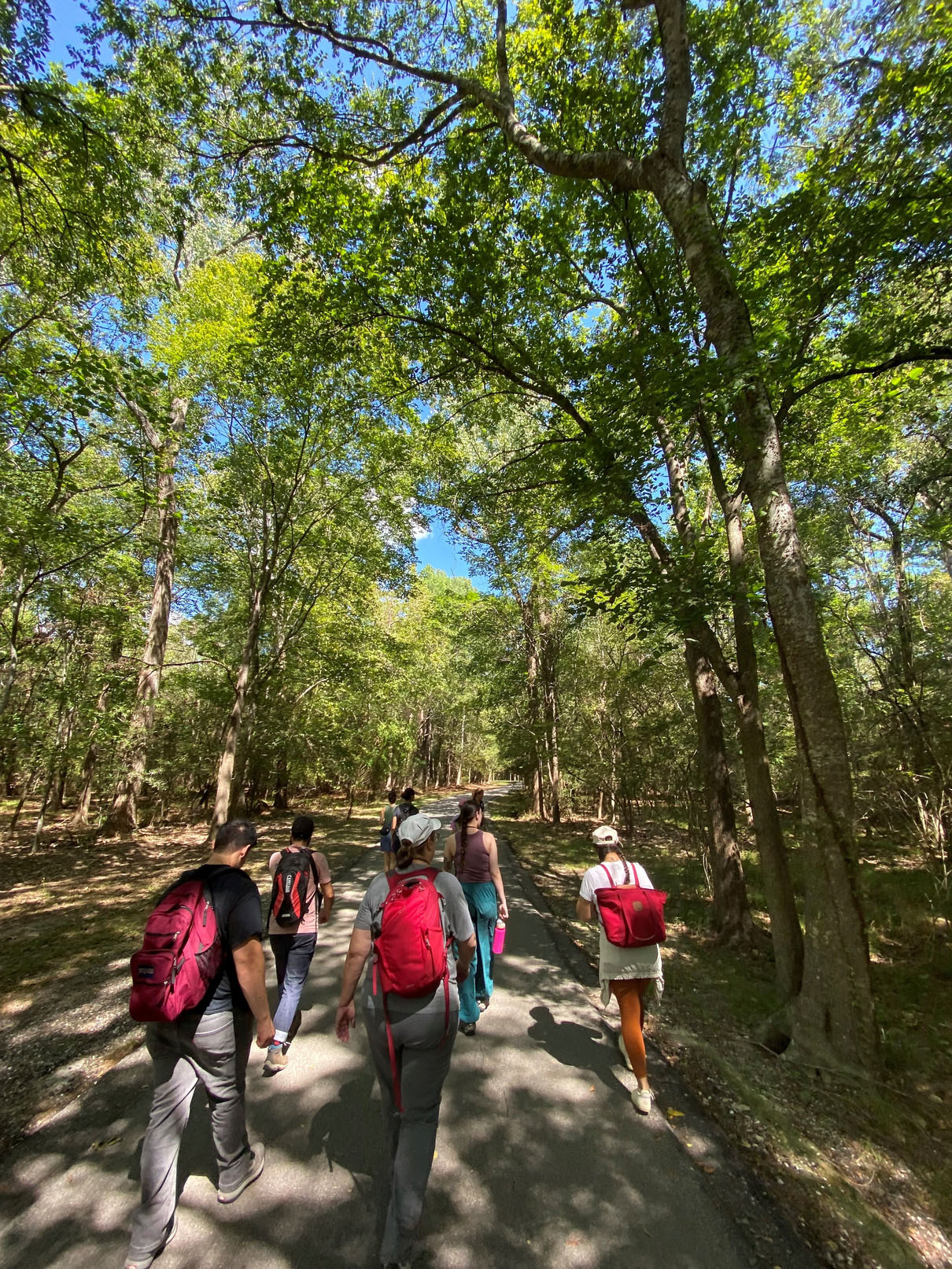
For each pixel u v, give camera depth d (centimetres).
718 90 641
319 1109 314
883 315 589
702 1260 220
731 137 695
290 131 762
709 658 589
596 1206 247
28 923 698
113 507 1266
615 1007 465
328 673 1658
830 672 408
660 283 712
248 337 1063
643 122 674
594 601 641
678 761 1032
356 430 1277
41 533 802
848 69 546
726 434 522
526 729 1991
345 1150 279
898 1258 225
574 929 698
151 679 1486
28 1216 237
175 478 1420
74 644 1144
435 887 256
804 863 409
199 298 1208
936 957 560
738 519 635
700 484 973
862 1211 250
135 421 1178
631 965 330
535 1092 335
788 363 512
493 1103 323
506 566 1730
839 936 385
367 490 1524
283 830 1532
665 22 530
